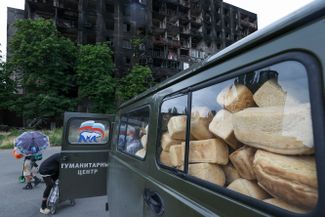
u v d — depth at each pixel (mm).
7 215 4492
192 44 50312
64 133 4062
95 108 29422
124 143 3148
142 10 41000
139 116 2605
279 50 932
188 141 1502
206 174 1305
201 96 1439
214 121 1313
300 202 829
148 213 1877
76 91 31422
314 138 785
